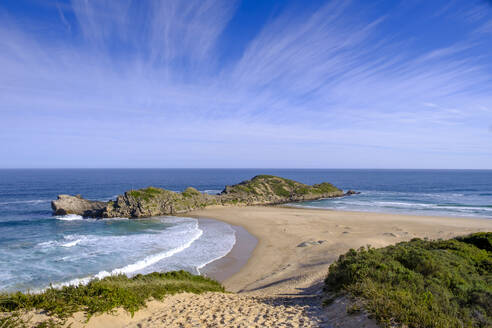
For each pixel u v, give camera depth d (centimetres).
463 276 1132
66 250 2966
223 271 2455
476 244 1878
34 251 2922
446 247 1666
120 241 3375
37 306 725
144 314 887
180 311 946
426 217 5031
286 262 2644
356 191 10825
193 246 3219
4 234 3788
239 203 7156
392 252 1410
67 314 720
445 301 831
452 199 7988
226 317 876
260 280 2181
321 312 898
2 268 2406
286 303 1111
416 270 1145
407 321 669
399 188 12056
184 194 6438
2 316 664
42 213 5578
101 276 2230
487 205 6650
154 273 1655
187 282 1535
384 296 808
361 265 1157
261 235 3791
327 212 5778
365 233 3741
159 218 5191
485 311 805
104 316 775
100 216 5319
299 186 9006
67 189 10775
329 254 2708
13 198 7975
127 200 5500
